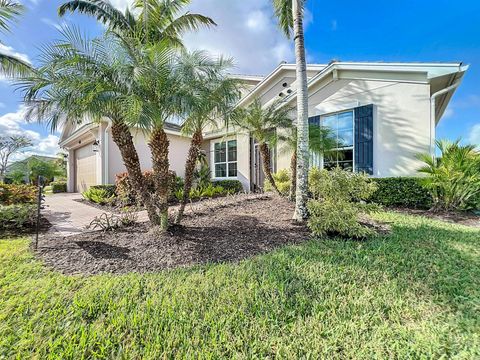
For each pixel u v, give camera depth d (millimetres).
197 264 4059
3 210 6793
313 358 2146
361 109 9359
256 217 6945
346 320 2623
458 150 7090
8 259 4379
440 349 2217
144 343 2320
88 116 4836
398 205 8375
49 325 2582
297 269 3715
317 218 5336
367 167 9164
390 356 2162
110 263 4152
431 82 8266
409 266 3824
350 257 4152
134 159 5469
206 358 2141
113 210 9758
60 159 35562
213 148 16797
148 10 8086
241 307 2814
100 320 2643
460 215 7195
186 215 7324
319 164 10578
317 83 10758
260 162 14008
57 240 5465
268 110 9289
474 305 2840
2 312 2787
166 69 4750
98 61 4684
